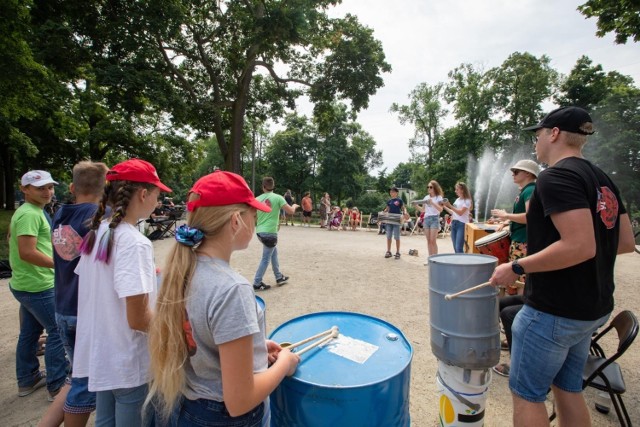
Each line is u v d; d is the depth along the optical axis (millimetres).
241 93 17844
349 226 18062
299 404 1400
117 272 1565
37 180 2617
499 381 3025
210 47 18078
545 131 1867
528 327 1734
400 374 1447
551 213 1573
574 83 27328
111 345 1610
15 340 3883
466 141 30641
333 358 1572
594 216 1616
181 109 13523
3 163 21984
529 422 1720
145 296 1581
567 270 1626
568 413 1866
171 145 26719
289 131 41906
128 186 1703
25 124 19078
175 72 15648
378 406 1376
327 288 5797
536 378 1723
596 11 8336
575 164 1660
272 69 18516
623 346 2020
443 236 14352
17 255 2629
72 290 2088
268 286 5750
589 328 1665
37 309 2676
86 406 1872
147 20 12797
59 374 2783
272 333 1824
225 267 1188
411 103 38188
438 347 1971
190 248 1210
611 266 1711
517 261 1672
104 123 22031
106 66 12406
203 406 1176
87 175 2250
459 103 31219
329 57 18125
